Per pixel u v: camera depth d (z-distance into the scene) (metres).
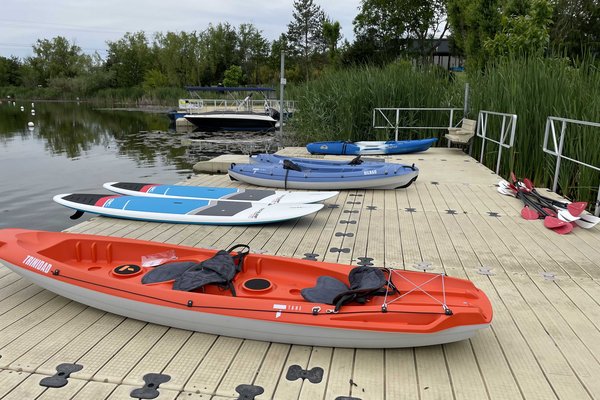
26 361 2.51
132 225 5.21
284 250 4.36
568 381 2.37
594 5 22.08
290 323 2.55
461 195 6.70
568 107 7.51
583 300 3.30
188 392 2.27
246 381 2.35
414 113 12.17
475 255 4.24
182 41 55.84
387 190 7.04
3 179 10.95
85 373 2.41
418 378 2.38
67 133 21.83
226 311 2.64
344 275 3.03
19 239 3.40
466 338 2.55
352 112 12.49
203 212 5.32
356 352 2.60
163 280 3.00
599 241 4.67
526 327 2.91
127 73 60.62
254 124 22.12
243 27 60.25
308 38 57.66
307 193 6.09
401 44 37.19
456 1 21.14
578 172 7.02
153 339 2.74
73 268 3.01
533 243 4.59
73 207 5.65
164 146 17.00
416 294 2.84
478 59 17.09
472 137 10.46
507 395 2.25
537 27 12.82
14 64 72.75
